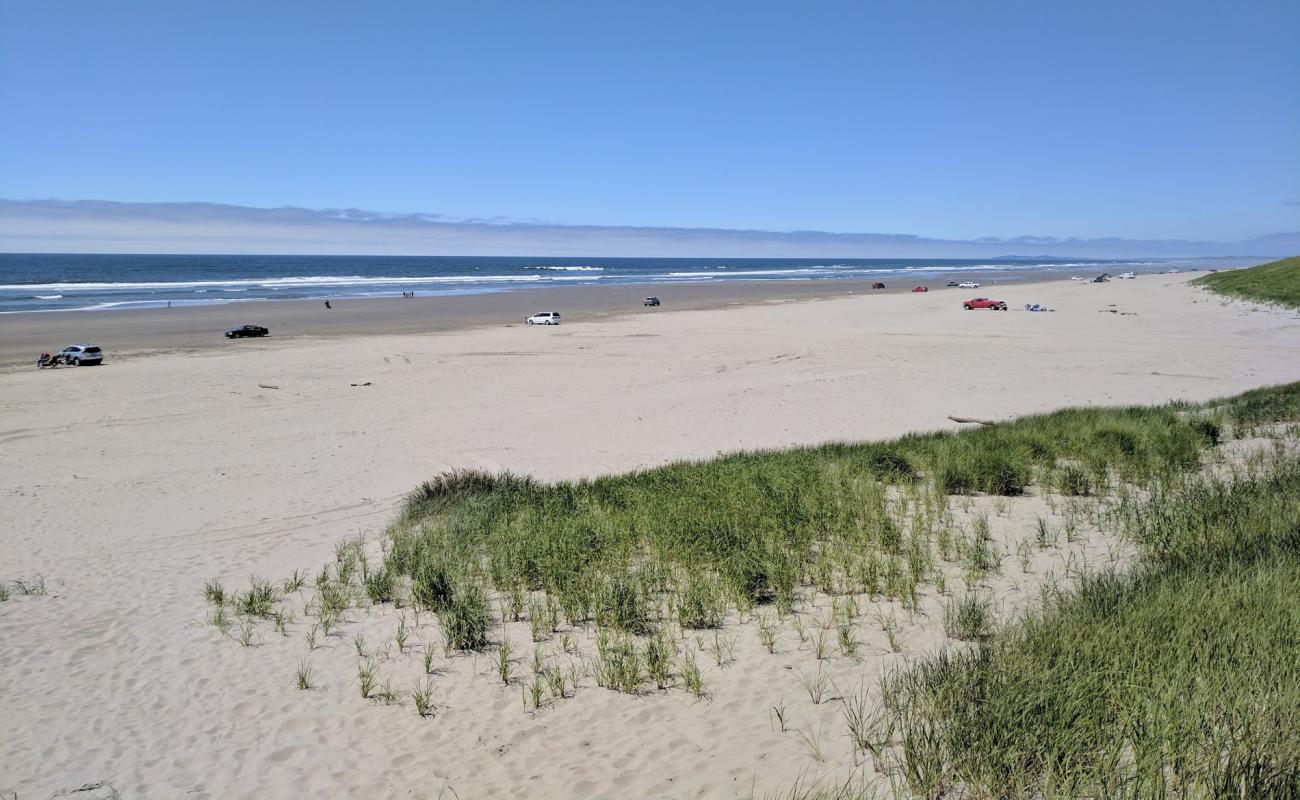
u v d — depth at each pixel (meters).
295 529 12.37
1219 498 8.55
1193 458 11.88
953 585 6.98
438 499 12.96
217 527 12.71
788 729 4.70
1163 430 14.12
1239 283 68.38
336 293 92.31
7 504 14.55
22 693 6.15
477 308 70.56
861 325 51.59
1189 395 24.50
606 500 11.26
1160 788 3.28
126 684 6.27
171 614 8.04
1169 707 3.72
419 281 124.81
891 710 4.61
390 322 57.66
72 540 12.11
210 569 9.98
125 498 14.96
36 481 16.47
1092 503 9.85
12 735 5.44
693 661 5.82
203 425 22.55
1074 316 55.03
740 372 31.45
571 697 5.48
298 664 6.45
